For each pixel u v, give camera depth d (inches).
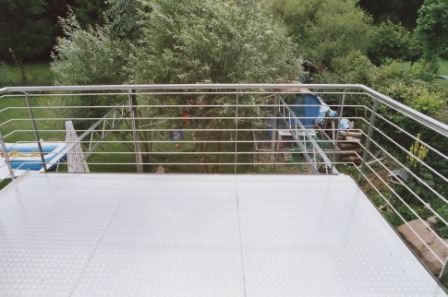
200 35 199.5
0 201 99.3
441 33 435.8
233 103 211.8
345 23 440.8
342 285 69.2
